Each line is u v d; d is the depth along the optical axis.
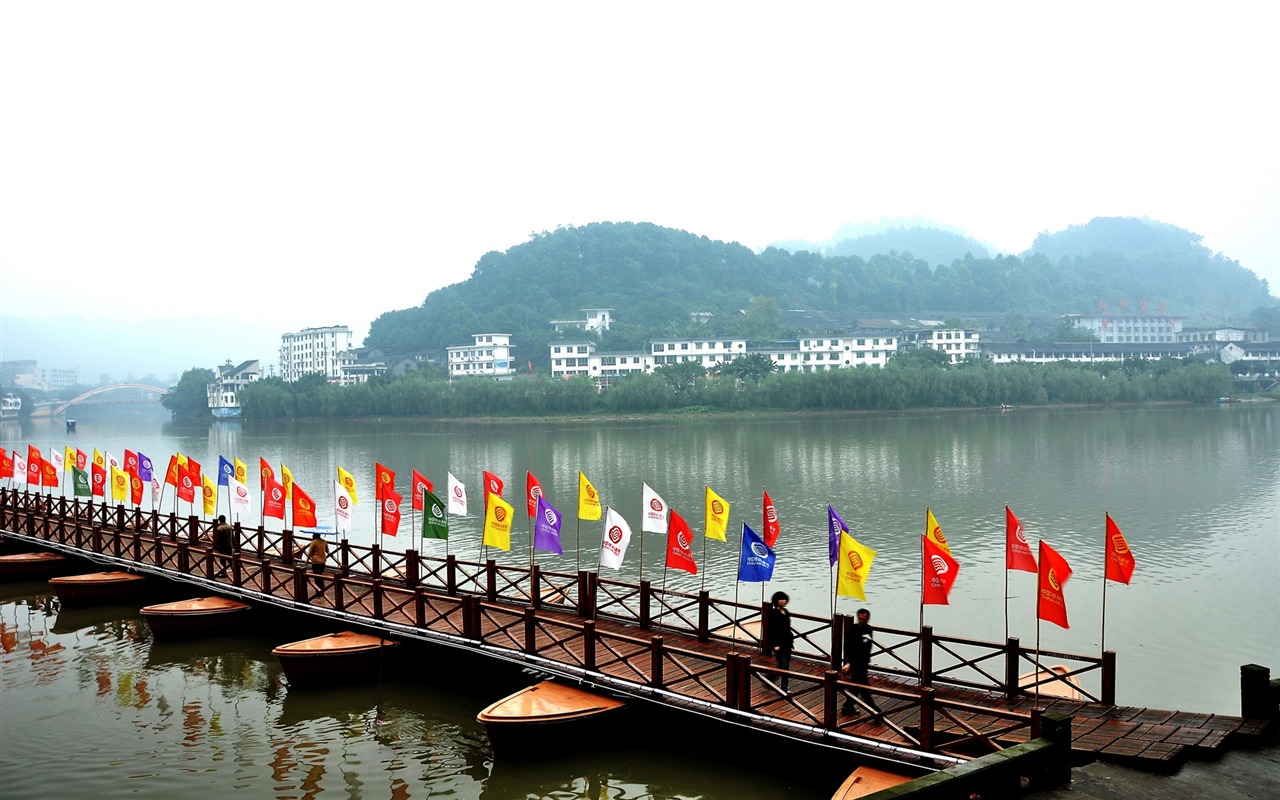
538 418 156.38
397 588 27.70
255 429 163.25
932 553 19.62
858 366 162.12
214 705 24.39
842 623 21.30
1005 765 13.09
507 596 29.28
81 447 122.94
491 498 28.58
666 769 19.86
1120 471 71.50
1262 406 152.62
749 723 18.41
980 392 151.50
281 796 19.39
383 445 114.06
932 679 20.19
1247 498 57.56
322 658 24.64
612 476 74.88
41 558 40.00
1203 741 15.30
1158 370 164.88
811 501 59.56
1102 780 14.14
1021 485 65.06
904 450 90.12
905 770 16.41
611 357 184.62
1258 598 35.12
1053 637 31.34
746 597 36.72
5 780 20.23
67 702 24.80
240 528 34.59
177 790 19.72
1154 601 35.16
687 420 145.88
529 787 19.39
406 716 23.31
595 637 21.31
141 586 35.06
